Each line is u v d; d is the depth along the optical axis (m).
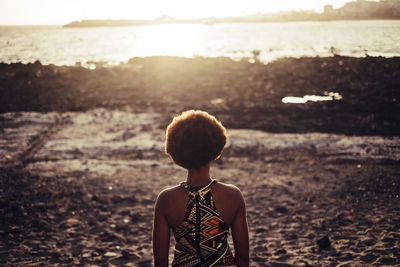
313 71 15.27
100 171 7.63
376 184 6.49
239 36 60.06
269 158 8.41
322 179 6.93
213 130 1.59
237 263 1.68
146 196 6.21
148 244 4.45
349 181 6.71
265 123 11.34
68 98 14.24
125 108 13.56
